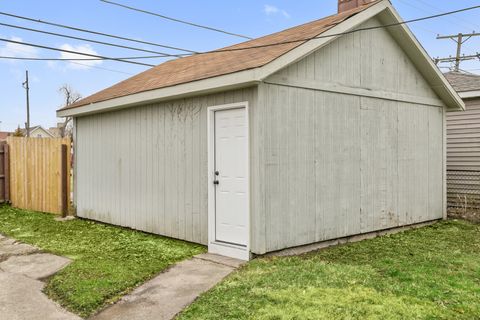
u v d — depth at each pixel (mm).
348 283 4598
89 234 7586
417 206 8516
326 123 6590
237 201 5996
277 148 5816
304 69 6203
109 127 8500
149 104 7516
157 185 7387
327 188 6598
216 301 4156
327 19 7559
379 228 7594
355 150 7117
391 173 7883
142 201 7727
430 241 7180
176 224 7023
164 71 9016
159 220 7371
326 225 6578
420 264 5586
